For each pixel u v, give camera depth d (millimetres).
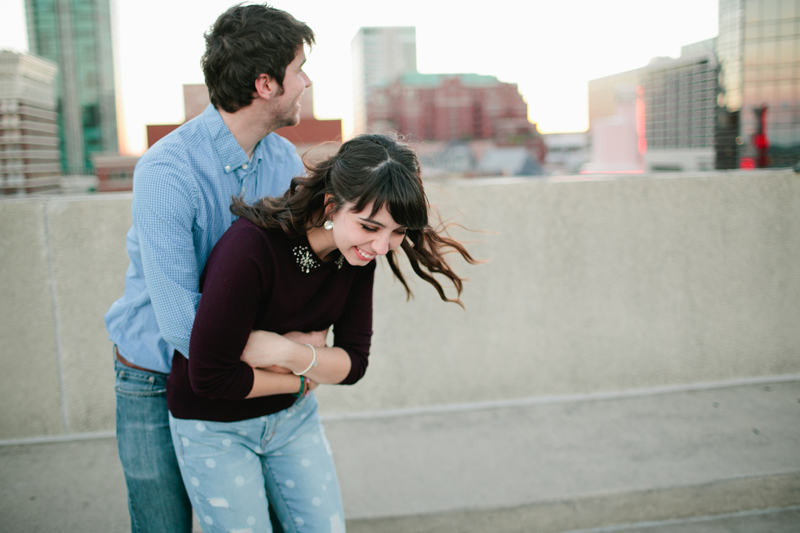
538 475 1952
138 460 1169
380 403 2443
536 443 2174
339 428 2322
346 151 984
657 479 1910
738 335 2629
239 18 1111
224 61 1112
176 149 1103
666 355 2592
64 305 2191
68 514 1769
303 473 1179
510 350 2494
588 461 2037
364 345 1229
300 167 1402
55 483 1938
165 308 1046
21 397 2201
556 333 2514
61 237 2164
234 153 1182
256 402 1106
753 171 2590
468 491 1866
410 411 2443
